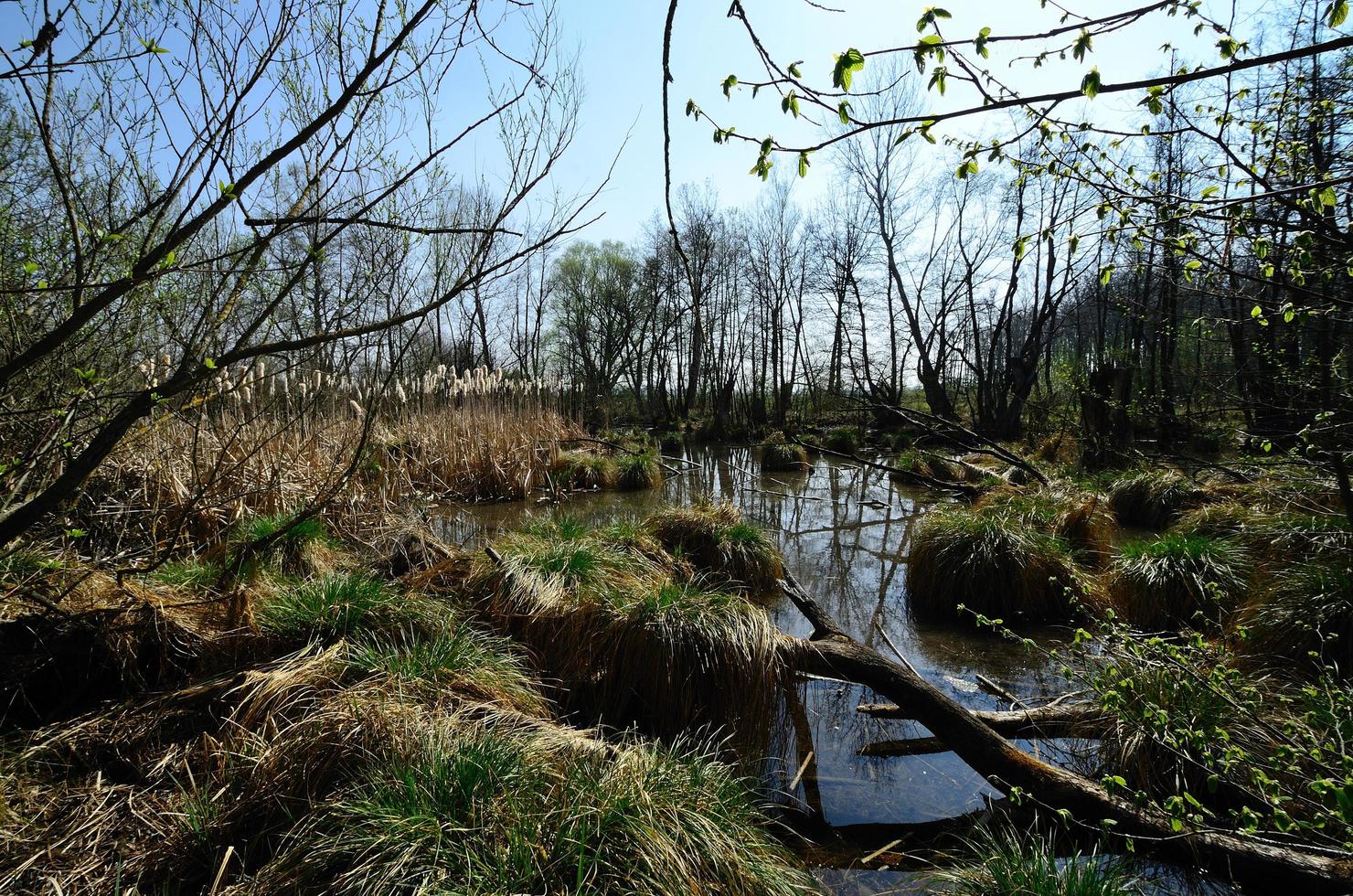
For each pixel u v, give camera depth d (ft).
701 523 25.86
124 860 8.47
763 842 9.73
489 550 17.90
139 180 9.36
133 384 12.09
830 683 16.48
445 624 13.64
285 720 10.58
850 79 5.74
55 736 10.44
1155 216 9.22
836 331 106.52
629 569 18.43
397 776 9.00
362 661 11.88
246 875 8.28
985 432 77.92
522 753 9.68
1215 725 10.61
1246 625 15.55
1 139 10.39
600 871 8.01
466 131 7.94
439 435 41.52
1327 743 8.25
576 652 14.88
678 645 14.28
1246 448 19.70
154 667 12.31
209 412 20.95
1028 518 25.48
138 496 17.66
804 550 31.63
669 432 97.76
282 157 7.13
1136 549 20.88
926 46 5.52
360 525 23.95
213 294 8.04
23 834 8.70
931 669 17.62
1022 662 18.06
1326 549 17.07
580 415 67.10
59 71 6.52
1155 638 9.40
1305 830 9.42
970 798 12.16
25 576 12.14
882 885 9.93
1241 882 9.45
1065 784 11.04
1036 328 71.77
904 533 35.32
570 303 128.06
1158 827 10.09
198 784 9.79
